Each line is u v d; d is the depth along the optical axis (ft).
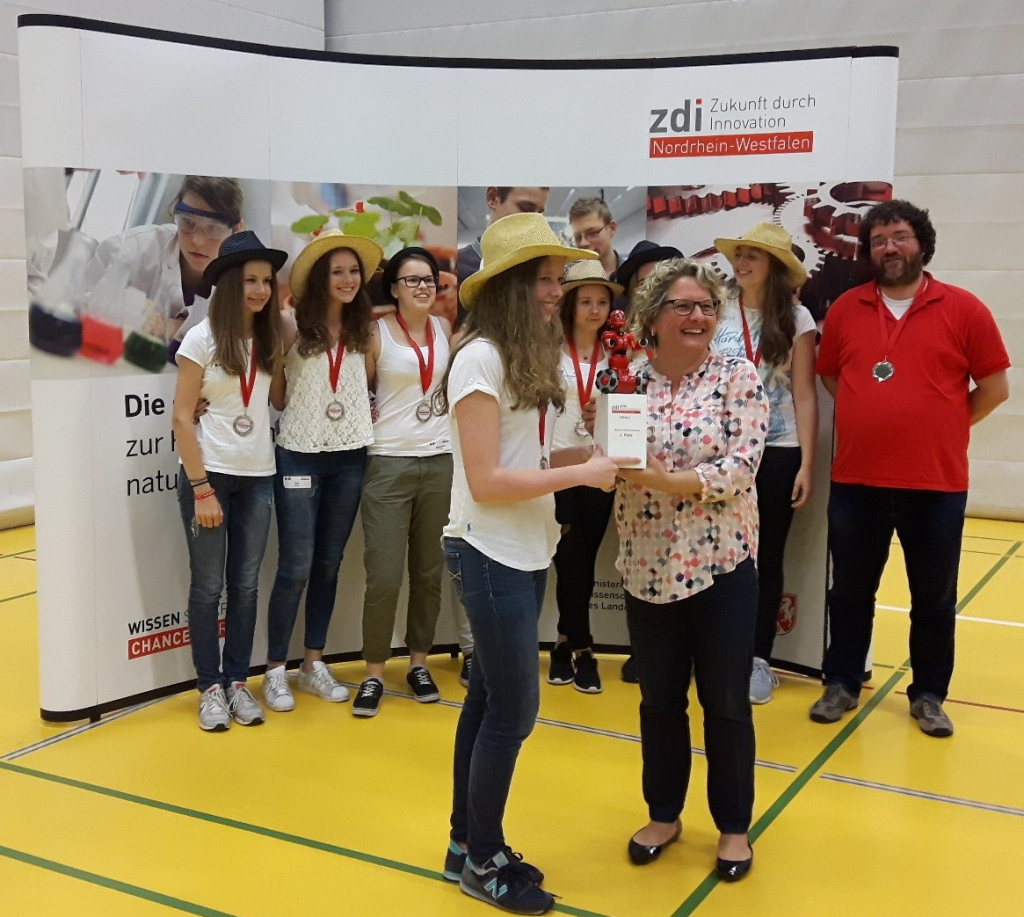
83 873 8.74
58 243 11.24
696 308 8.16
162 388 12.25
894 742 11.65
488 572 7.53
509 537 7.55
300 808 10.00
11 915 8.09
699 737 11.68
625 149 13.43
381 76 13.15
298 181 12.91
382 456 12.64
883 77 12.57
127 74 11.51
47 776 10.66
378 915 8.14
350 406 12.37
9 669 14.05
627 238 13.61
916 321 11.50
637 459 7.63
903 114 23.06
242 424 11.73
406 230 13.44
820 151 12.84
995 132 22.39
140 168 11.71
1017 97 22.12
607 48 25.63
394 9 27.96
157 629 12.55
